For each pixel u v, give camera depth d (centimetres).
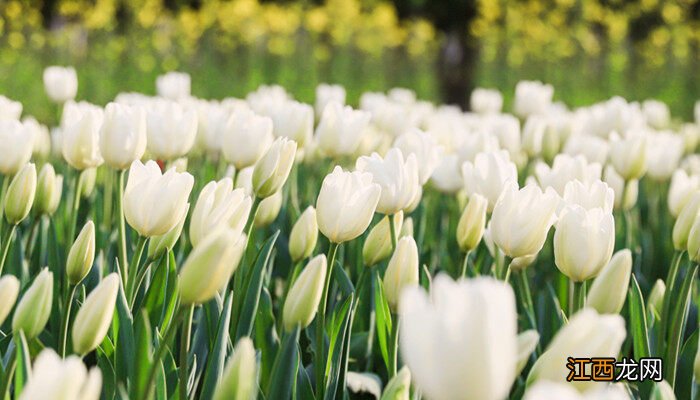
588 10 1144
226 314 209
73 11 1006
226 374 189
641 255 296
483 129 273
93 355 230
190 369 222
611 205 225
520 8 1132
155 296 221
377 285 227
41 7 1124
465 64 1092
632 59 1189
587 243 212
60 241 262
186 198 211
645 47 1195
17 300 234
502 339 174
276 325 233
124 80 936
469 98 1097
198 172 301
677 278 261
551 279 273
